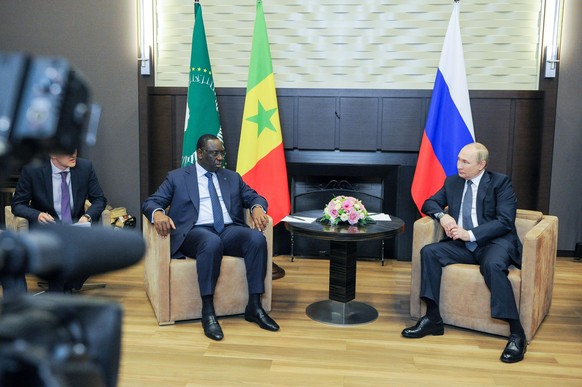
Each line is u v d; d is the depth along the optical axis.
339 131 4.28
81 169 3.30
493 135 4.24
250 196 3.21
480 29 4.21
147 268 3.29
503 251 2.76
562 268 4.09
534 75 4.24
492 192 2.95
